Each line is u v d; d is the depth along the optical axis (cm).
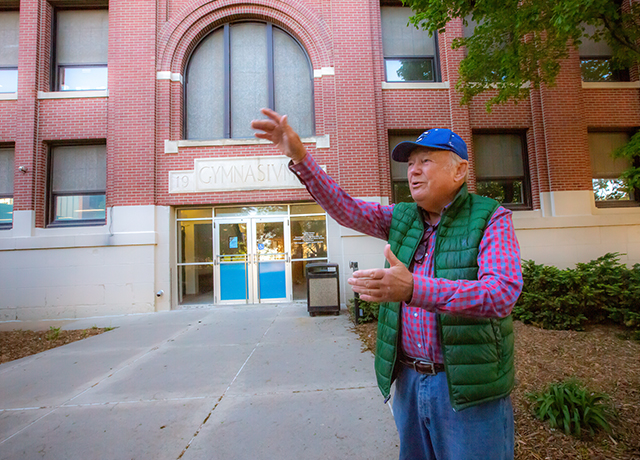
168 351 483
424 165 138
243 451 246
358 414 291
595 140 866
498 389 121
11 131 791
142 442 262
